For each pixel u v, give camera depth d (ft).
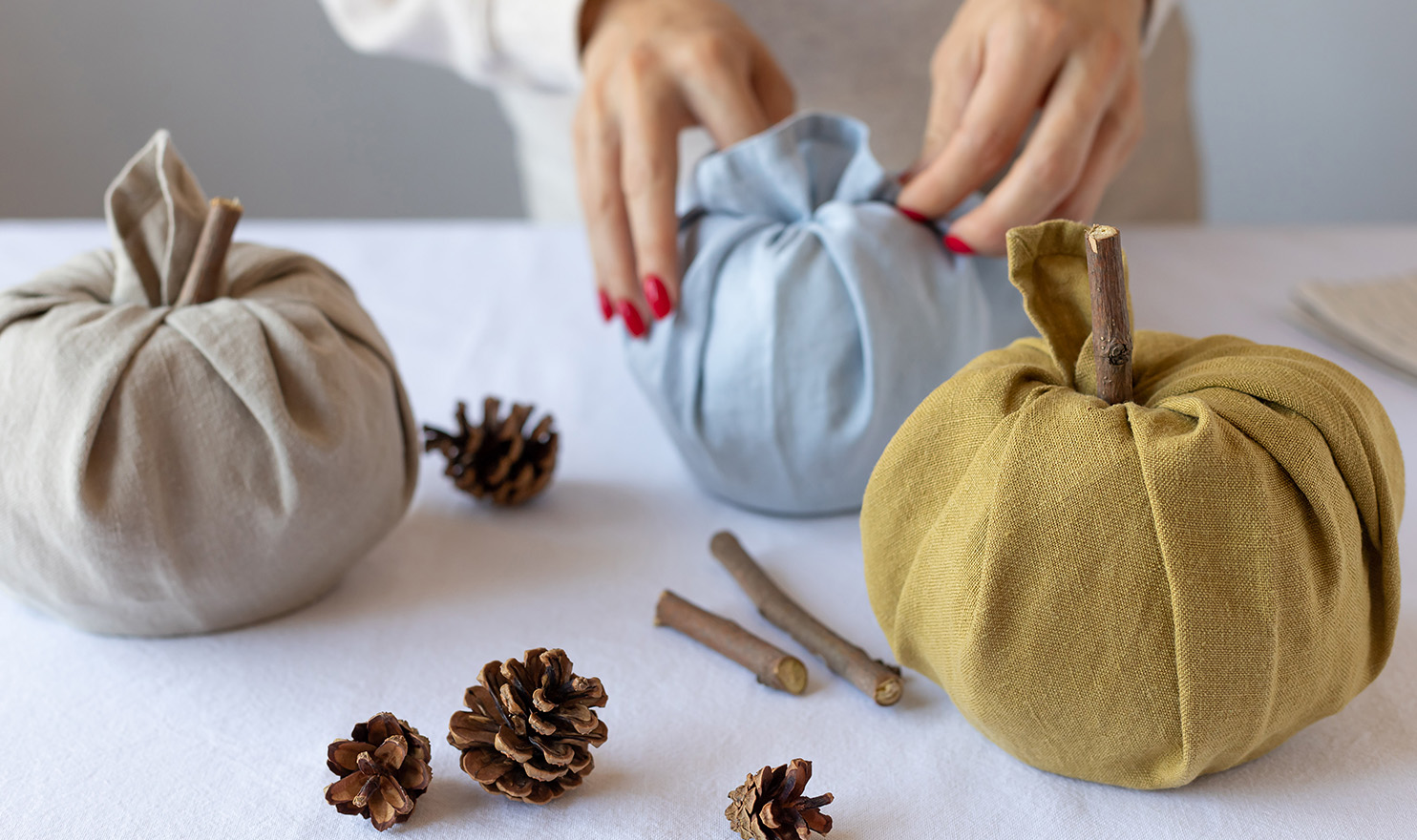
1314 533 1.68
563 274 3.27
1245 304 2.94
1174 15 3.64
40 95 5.68
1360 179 5.71
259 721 1.85
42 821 1.70
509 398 2.64
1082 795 1.73
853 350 2.13
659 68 2.36
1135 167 3.73
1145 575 1.64
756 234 2.21
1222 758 1.70
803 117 2.20
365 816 1.71
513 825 1.70
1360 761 1.76
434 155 6.16
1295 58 5.55
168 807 1.72
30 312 1.97
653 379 2.24
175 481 1.90
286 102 5.92
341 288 2.19
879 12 3.08
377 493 2.05
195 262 1.99
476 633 2.00
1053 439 1.68
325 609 2.06
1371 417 1.76
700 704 1.87
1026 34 2.19
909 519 1.79
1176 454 1.64
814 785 1.74
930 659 1.79
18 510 1.90
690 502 2.33
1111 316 1.70
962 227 2.20
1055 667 1.67
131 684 1.91
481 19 2.88
